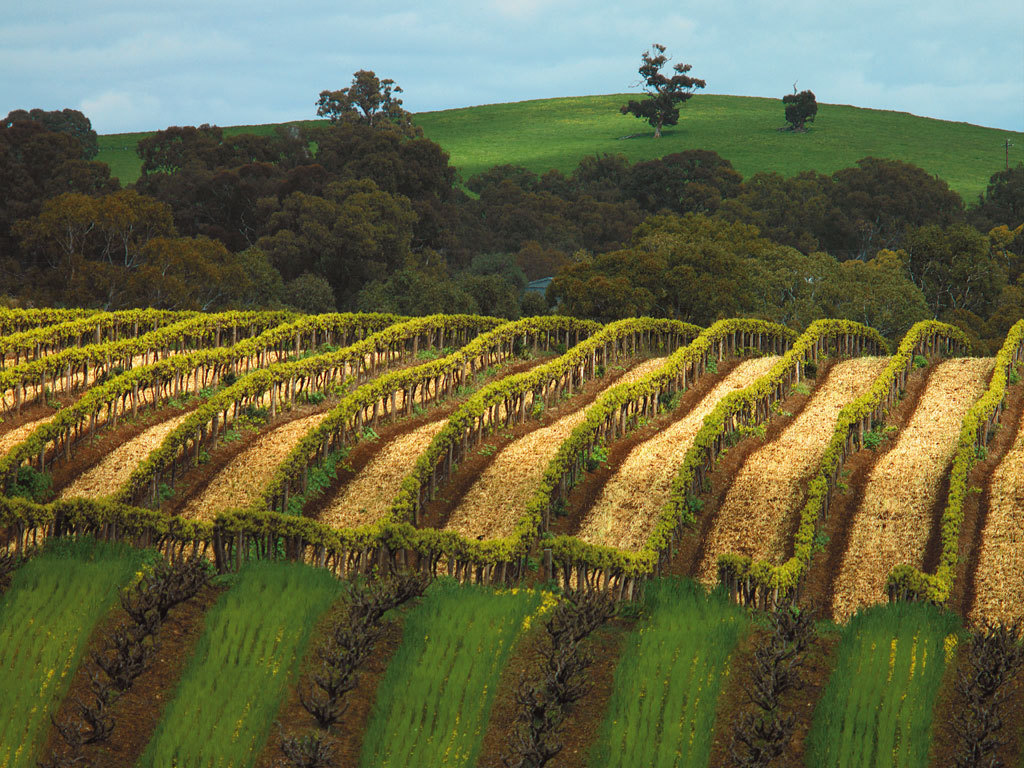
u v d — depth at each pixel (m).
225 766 43.84
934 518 88.75
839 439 97.38
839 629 60.12
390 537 73.81
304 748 44.22
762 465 101.12
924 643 54.81
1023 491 91.62
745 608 65.56
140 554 64.69
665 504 91.06
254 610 55.19
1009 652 52.25
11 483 89.94
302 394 117.81
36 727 44.97
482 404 104.25
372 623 55.16
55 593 55.16
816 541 84.88
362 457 103.19
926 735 47.31
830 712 48.91
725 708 50.69
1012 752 47.88
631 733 46.97
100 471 96.25
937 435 107.62
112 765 44.41
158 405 112.25
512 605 58.25
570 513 92.12
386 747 45.84
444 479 97.88
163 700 49.09
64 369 115.12
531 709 47.78
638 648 54.56
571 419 114.94
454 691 49.38
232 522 73.31
